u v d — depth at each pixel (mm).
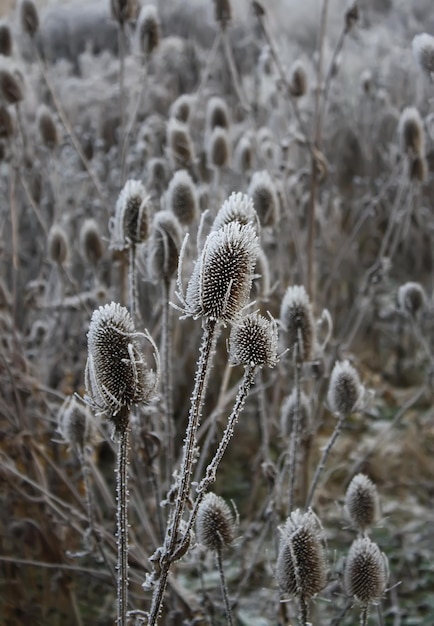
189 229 1407
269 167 1635
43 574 1465
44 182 2158
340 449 2029
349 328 2447
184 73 3082
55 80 2809
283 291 1617
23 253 2096
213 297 895
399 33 3139
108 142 2822
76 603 1475
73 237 2092
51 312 1865
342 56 2441
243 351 937
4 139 1546
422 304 1513
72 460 1562
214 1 1643
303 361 1157
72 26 3408
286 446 1506
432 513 1813
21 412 1407
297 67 1695
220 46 3104
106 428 1573
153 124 2375
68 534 1492
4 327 1765
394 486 1933
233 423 943
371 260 2695
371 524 1128
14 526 1460
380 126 2650
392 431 2131
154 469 1211
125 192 1149
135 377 924
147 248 1229
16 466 1541
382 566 1054
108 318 930
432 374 1556
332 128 2775
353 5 1584
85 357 1784
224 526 1069
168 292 1191
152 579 975
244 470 1951
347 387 1150
